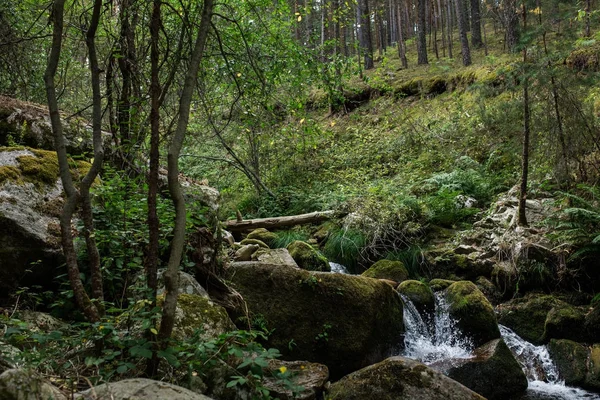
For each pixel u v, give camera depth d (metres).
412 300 6.18
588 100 8.07
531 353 5.75
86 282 3.95
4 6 6.01
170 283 2.68
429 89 14.23
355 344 5.00
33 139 5.34
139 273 4.03
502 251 6.92
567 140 6.91
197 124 8.20
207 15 2.85
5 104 5.39
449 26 18.89
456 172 9.23
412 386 3.71
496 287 6.73
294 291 5.07
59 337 2.68
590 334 5.67
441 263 7.35
